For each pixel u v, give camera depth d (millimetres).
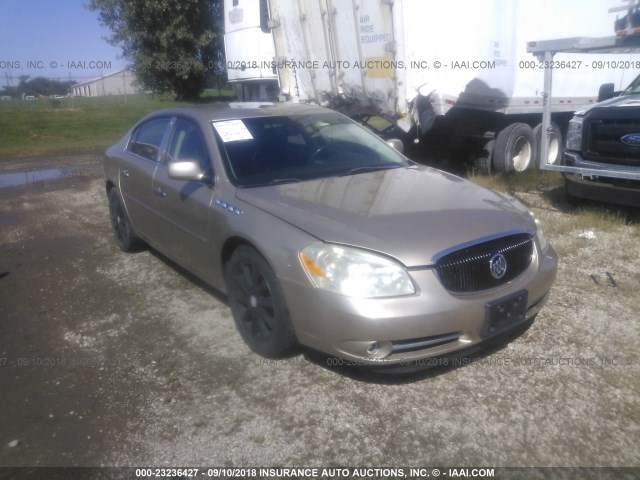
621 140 6246
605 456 2857
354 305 3102
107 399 3521
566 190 7176
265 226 3588
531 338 3938
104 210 8484
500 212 3703
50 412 3422
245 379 3631
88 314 4742
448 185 4172
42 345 4262
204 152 4488
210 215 4113
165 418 3307
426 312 3094
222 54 30562
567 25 9008
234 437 3115
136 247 6133
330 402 3357
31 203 9336
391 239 3232
